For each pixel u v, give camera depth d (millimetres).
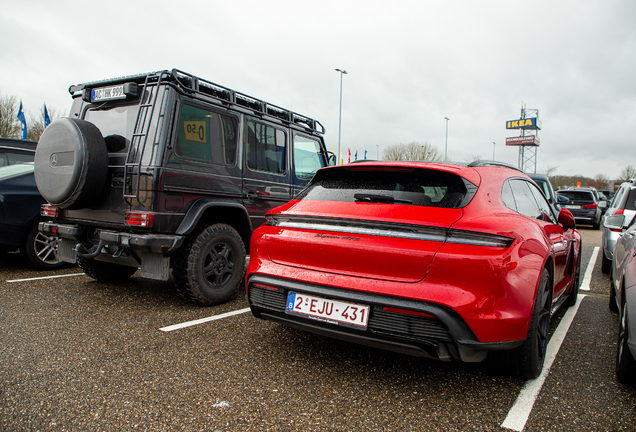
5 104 24531
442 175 2533
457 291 2111
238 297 4410
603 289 5457
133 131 3645
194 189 3820
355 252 2336
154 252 3547
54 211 4219
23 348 2854
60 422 1976
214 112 4078
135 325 3396
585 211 15008
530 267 2295
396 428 2008
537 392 2416
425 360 2869
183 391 2316
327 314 2387
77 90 4324
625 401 2326
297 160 5387
